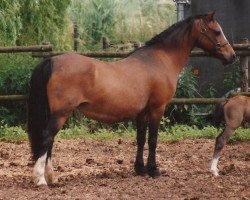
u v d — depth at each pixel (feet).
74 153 43.68
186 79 53.67
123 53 50.29
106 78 33.17
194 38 36.60
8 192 31.24
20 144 47.21
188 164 39.52
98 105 33.17
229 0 65.10
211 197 30.45
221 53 36.68
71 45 82.48
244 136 48.01
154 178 35.04
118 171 37.06
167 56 35.86
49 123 32.30
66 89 32.30
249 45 50.19
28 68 53.62
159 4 101.45
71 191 31.50
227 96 54.65
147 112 35.42
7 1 61.77
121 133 51.11
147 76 34.58
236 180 34.50
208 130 49.65
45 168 32.76
